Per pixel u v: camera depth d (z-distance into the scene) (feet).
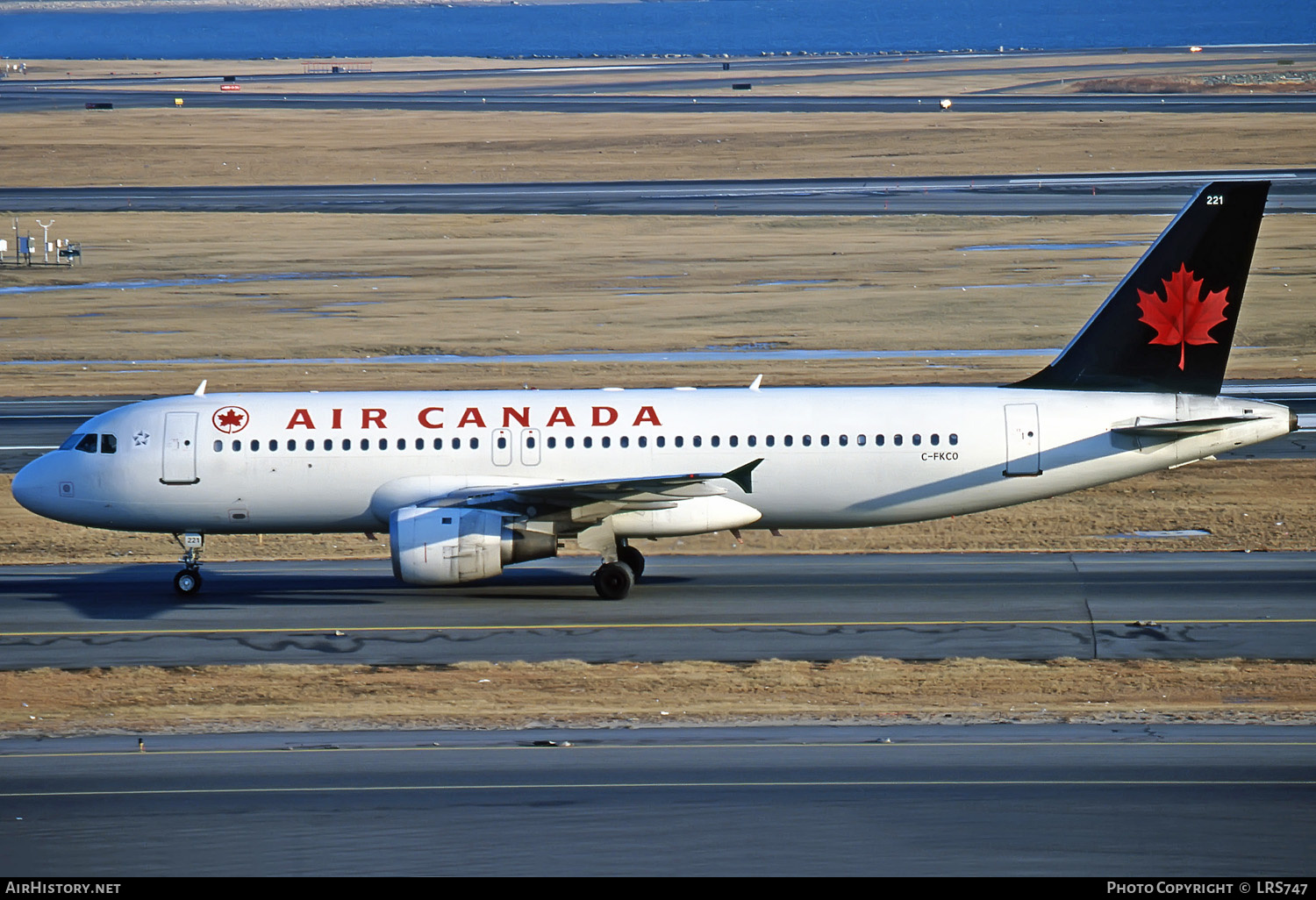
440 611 504.84
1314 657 435.12
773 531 545.03
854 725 371.35
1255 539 609.01
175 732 368.89
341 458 526.57
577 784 322.96
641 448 525.34
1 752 351.25
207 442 527.40
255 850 285.84
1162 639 455.63
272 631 477.77
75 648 455.22
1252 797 311.06
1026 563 571.28
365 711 389.39
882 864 276.82
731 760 340.18
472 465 525.34
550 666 432.66
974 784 320.70
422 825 298.76
